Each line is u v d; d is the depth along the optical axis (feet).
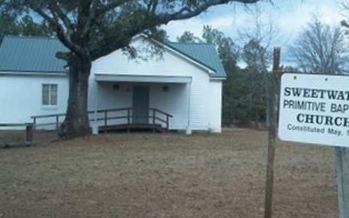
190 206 37.40
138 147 82.33
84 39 93.09
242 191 42.98
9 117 129.49
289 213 35.58
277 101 26.11
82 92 96.68
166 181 47.91
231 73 209.67
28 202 38.91
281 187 45.24
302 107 22.90
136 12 92.27
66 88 130.62
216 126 131.23
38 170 55.77
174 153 73.72
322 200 39.86
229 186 45.29
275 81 25.67
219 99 131.23
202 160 64.95
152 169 56.08
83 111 97.04
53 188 44.65
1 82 129.08
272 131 25.58
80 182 47.62
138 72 126.93
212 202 38.68
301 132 22.93
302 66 168.25
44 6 83.30
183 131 128.06
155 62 127.34
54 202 38.88
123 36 95.09
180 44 142.31
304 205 38.09
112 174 52.39
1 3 81.05
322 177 51.34
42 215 34.94
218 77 130.52
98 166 58.80
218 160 65.05
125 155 70.69
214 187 44.86
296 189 44.37
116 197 40.60
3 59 130.41
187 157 68.49
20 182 47.91
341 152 22.70
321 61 163.53
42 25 89.25
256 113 198.90
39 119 128.98
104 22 94.68
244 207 37.04
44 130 125.39
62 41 91.20
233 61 217.97
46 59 132.67
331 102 22.40
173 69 128.16
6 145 82.58
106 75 120.88
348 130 22.16
